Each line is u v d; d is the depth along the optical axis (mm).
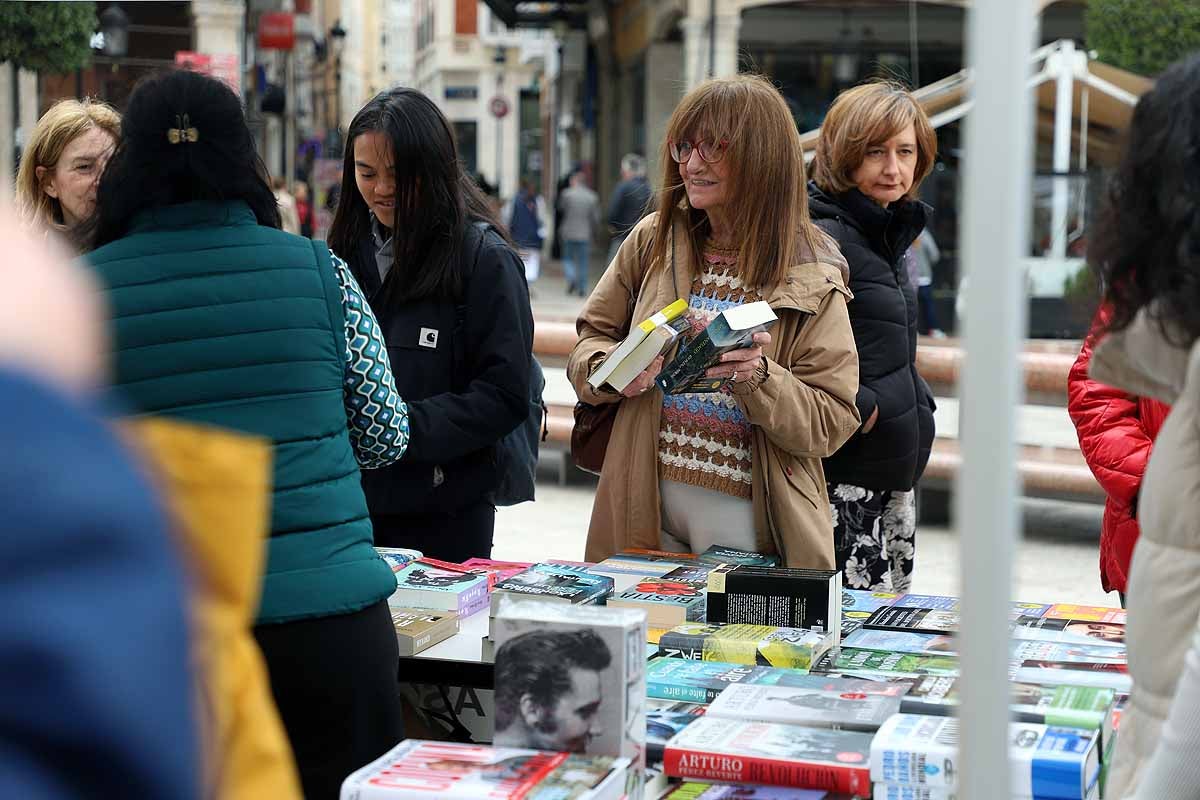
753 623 3080
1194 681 1654
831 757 2266
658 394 3625
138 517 692
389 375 2709
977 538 1413
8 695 642
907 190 4000
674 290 3600
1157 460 1863
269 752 1312
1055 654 2871
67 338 740
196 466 1252
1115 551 3295
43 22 15180
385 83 76438
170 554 706
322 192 22859
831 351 3445
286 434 2432
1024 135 1370
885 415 3871
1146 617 1847
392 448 2777
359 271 3738
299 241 2551
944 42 25906
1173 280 1768
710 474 3574
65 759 651
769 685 2658
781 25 26062
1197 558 1799
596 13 31516
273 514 2402
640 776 2254
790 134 3418
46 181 3820
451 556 3791
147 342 2371
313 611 2416
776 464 3490
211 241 2443
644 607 3141
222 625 1262
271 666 2426
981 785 1424
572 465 9461
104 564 674
